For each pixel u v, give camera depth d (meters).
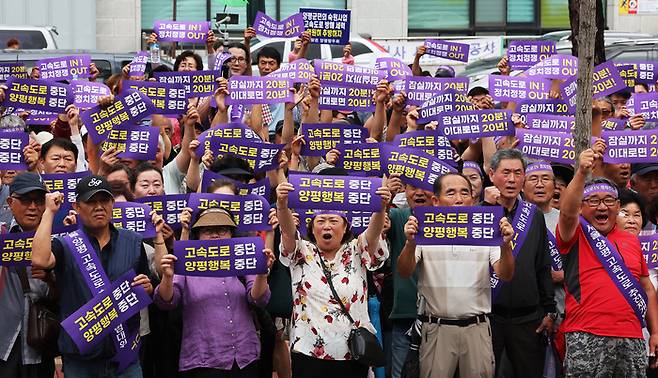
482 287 13.51
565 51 25.61
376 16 37.16
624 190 14.92
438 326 13.51
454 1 37.94
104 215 12.96
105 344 12.93
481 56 30.22
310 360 13.15
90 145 15.51
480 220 13.09
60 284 12.99
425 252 13.57
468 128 15.77
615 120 16.98
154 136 15.49
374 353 12.98
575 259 13.76
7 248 13.08
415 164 14.38
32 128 20.12
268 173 15.28
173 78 16.94
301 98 17.20
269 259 12.97
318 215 13.30
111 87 19.36
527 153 15.77
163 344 13.76
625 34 29.41
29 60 24.11
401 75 18.77
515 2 38.06
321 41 19.06
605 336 13.61
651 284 14.10
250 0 28.41
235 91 16.77
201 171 16.03
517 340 14.04
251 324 13.41
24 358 13.38
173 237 14.02
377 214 13.25
